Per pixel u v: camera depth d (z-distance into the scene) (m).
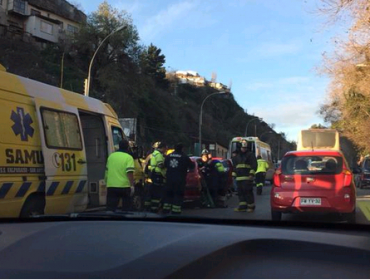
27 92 6.50
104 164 8.94
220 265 1.92
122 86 48.03
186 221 3.46
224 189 12.41
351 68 19.80
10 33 51.47
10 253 2.18
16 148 6.06
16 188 5.99
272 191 8.67
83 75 49.53
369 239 2.67
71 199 7.31
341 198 8.09
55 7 62.38
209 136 78.44
